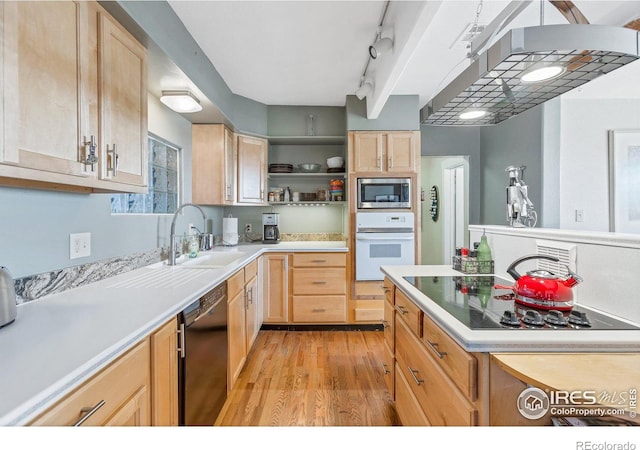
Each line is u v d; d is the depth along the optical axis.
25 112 0.88
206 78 2.41
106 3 1.21
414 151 3.31
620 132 2.85
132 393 0.94
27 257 1.21
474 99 1.47
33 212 1.24
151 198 2.28
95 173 1.17
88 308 1.16
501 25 1.35
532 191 2.99
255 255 2.76
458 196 4.64
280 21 2.03
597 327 0.99
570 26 1.00
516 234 1.70
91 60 1.15
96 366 0.76
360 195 3.31
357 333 3.26
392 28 1.97
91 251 1.57
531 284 1.22
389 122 3.32
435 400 1.19
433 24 2.07
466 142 3.96
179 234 2.63
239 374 2.32
